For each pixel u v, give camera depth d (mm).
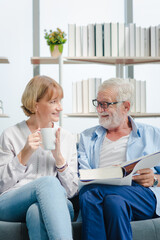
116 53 2998
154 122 3666
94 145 2020
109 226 1445
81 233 1510
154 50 3023
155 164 1670
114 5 3684
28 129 1721
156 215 1690
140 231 1506
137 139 1972
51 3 3580
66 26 3596
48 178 1421
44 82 1677
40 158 1701
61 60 2893
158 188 1729
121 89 1987
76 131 3518
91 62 3080
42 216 1344
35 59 2988
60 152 1648
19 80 3480
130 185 1628
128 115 2025
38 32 3506
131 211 1567
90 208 1495
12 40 3494
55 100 1695
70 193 1709
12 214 1504
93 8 3654
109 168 1653
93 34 2975
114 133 2029
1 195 1585
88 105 2881
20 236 1439
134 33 3020
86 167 1915
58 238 1252
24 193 1455
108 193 1575
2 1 3502
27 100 1681
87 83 2893
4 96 3451
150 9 3711
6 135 1701
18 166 1565
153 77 3705
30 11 3537
